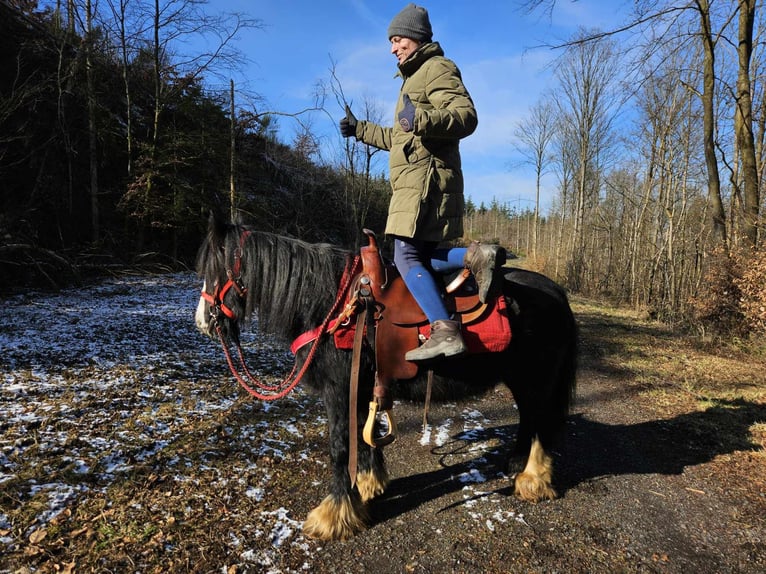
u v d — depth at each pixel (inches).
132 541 87.2
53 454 113.5
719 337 320.8
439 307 91.3
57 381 162.2
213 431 135.4
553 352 108.4
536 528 101.4
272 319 98.0
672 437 153.9
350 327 92.4
